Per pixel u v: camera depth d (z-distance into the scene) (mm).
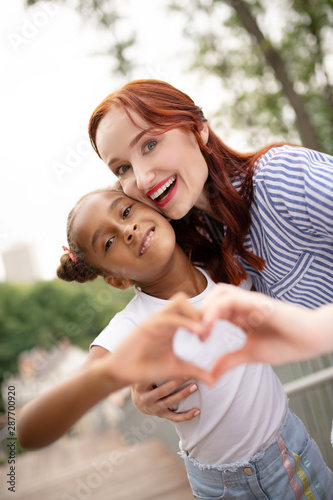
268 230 1124
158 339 595
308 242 1084
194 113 1178
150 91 1119
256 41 5770
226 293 598
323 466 1156
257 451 1067
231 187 1154
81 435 5281
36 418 718
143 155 1082
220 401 1058
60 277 1329
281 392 1164
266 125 6820
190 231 1311
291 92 5578
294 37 5898
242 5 5578
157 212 1127
